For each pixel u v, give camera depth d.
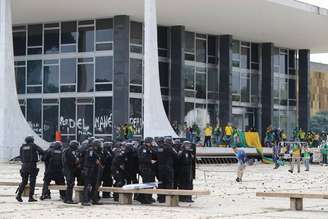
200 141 64.12
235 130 59.91
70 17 58.31
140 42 58.84
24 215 19.48
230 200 24.98
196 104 64.44
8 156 51.72
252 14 58.03
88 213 20.09
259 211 21.08
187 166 23.69
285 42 72.00
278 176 40.25
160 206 22.47
